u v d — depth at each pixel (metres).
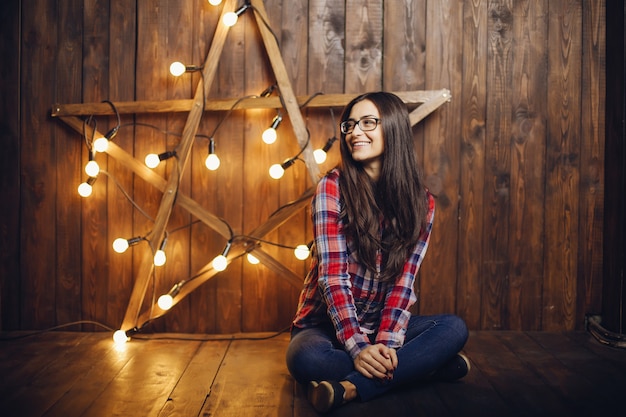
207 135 2.41
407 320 1.75
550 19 2.43
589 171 2.46
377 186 1.80
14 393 1.73
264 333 2.43
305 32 2.40
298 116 2.30
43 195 2.41
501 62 2.43
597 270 2.47
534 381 1.86
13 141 2.40
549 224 2.46
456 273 2.46
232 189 2.42
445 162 2.44
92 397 1.70
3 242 2.42
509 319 2.47
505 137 2.44
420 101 2.32
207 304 2.44
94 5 2.38
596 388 1.80
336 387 1.56
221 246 2.43
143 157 2.41
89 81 2.39
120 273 2.43
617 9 2.34
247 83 2.41
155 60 2.39
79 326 2.44
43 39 2.38
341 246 1.75
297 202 2.32
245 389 1.78
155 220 2.32
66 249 2.43
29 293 2.43
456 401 1.68
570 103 2.45
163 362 2.04
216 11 2.39
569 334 2.43
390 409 1.62
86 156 2.41
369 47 2.40
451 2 2.41
